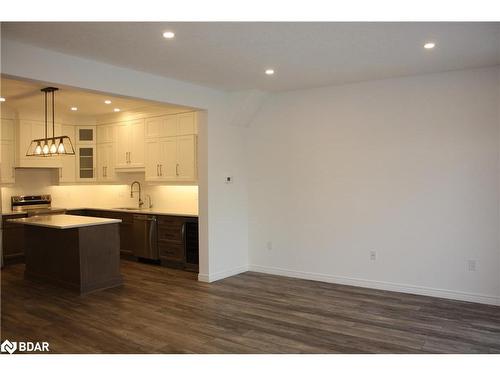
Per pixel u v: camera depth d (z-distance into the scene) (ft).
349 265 16.96
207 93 17.33
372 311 13.58
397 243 15.78
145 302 14.92
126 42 11.14
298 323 12.57
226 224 18.56
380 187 16.08
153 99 14.84
